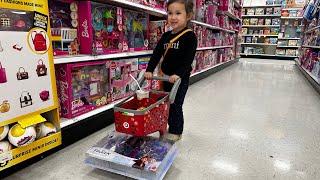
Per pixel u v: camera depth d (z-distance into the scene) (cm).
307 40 582
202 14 377
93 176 129
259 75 516
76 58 156
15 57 109
